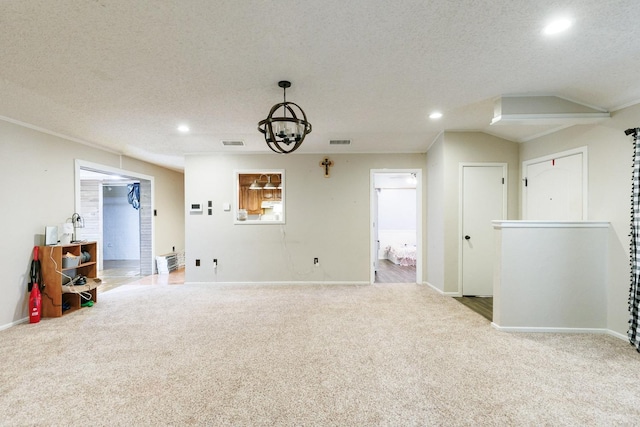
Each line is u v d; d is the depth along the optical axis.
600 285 3.21
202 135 4.64
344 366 2.49
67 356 2.68
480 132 4.61
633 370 2.41
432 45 2.20
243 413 1.91
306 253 5.55
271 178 6.06
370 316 3.71
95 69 2.54
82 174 6.92
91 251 4.45
